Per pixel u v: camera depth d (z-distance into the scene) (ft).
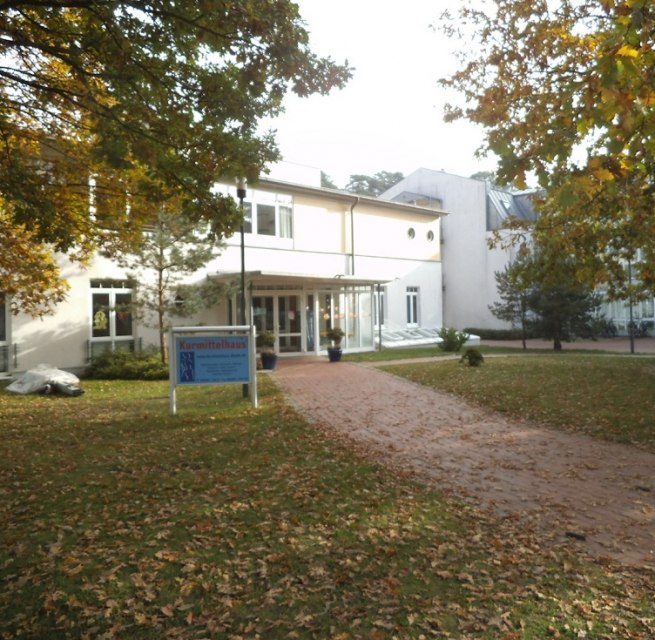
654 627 12.12
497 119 33.76
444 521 18.21
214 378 36.86
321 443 28.22
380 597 13.41
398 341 95.86
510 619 12.46
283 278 71.56
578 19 33.19
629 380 44.39
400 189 139.13
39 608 12.83
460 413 35.96
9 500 20.06
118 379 58.18
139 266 59.88
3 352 55.98
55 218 28.45
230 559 15.29
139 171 32.30
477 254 126.72
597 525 17.88
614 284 47.93
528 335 96.78
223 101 26.53
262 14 23.88
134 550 15.80
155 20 24.53
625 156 17.49
